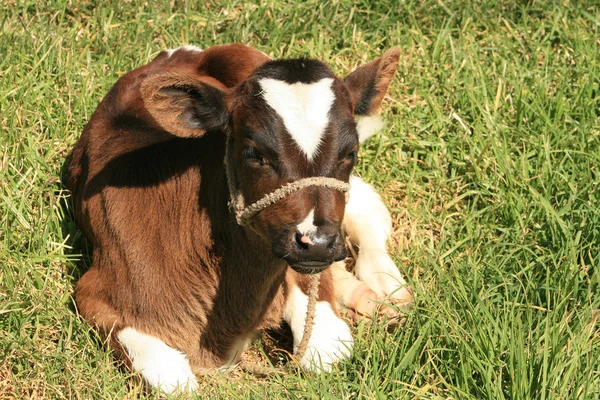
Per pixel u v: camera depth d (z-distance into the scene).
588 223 7.73
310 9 10.12
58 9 9.88
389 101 9.28
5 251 7.34
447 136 9.02
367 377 6.49
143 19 9.87
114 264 6.81
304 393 6.25
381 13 10.34
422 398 6.20
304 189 5.96
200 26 10.04
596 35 9.99
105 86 8.97
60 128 8.48
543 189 8.27
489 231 8.05
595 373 6.32
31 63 9.05
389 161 8.83
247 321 6.80
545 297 7.21
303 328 7.04
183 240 6.66
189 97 6.28
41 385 6.47
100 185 7.05
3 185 7.79
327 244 5.90
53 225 7.67
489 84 9.41
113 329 6.73
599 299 7.02
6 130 8.27
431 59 9.74
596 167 8.37
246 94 6.20
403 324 7.20
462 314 6.88
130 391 6.39
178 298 6.71
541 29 10.15
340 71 9.62
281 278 6.88
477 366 6.34
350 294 7.63
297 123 6.00
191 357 6.86
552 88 9.54
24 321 6.84
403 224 8.41
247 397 6.27
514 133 8.92
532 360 6.20
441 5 10.33
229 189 6.36
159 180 6.79
